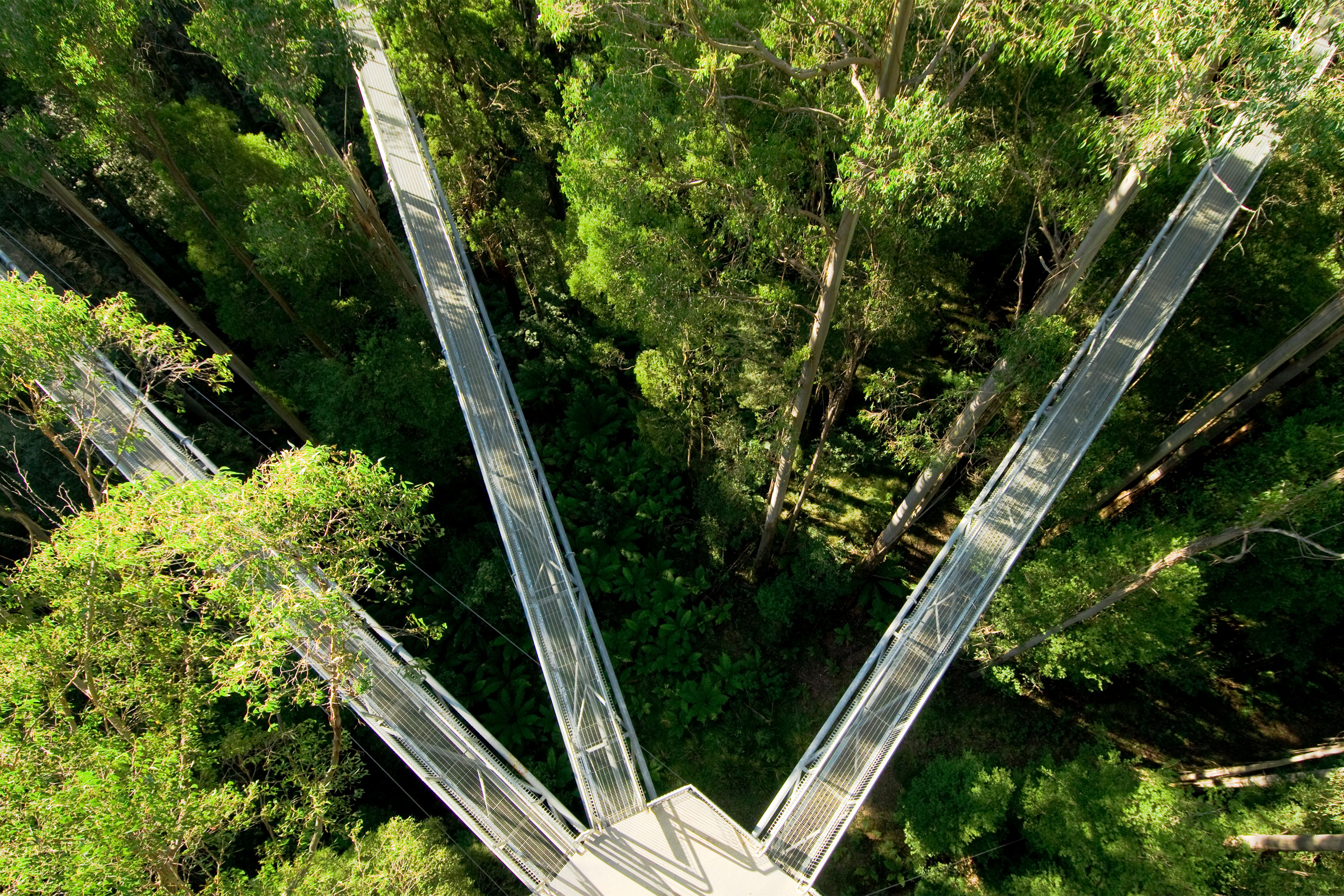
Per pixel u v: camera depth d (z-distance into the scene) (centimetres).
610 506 2264
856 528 2233
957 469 2256
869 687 1440
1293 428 1553
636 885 1246
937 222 1178
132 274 2334
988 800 1583
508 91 2230
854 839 1808
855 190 1084
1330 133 979
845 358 1822
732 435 1845
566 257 2072
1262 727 1886
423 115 2198
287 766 1339
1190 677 1909
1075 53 1127
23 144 1573
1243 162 1673
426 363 2031
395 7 1927
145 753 1012
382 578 1134
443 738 1390
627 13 1154
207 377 1402
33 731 947
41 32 1336
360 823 1370
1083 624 1658
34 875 831
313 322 2070
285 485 987
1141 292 1647
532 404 2470
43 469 1934
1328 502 1316
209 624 1103
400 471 2073
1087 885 1487
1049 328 1359
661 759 1936
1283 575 1605
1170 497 1825
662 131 1184
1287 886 1296
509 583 2017
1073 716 1944
